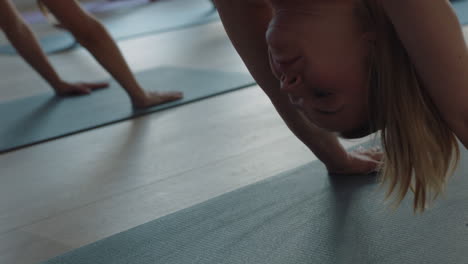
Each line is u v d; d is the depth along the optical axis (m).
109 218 1.38
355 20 0.78
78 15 2.12
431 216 1.14
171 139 1.88
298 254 1.08
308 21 0.79
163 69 2.98
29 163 1.83
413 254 1.03
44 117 2.28
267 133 1.80
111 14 5.78
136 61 3.39
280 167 1.53
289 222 1.20
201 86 2.47
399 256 1.03
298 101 0.87
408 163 0.83
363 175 1.38
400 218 1.15
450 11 0.72
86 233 1.33
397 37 0.77
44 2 2.10
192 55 3.31
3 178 1.73
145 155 1.76
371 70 0.80
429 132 0.81
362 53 0.80
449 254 1.01
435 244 1.05
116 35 4.42
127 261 1.15
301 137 1.31
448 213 1.14
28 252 1.28
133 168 1.67
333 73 0.80
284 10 0.82
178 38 3.97
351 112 0.84
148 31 4.43
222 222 1.24
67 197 1.54
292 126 1.29
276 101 1.23
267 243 1.13
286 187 1.36
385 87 0.79
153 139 1.90
